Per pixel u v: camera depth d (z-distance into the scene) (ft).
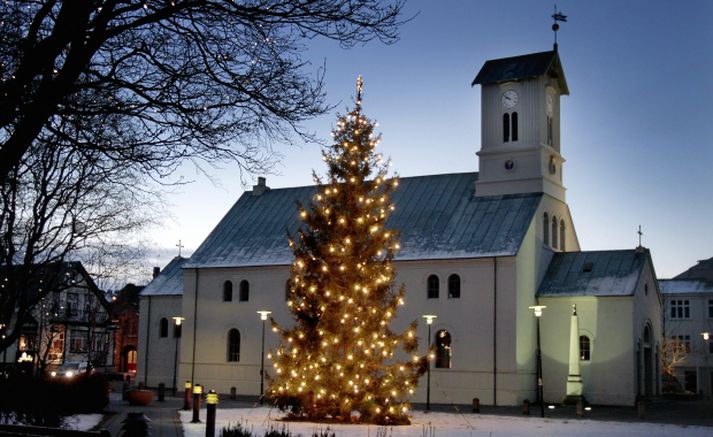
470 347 178.91
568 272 189.57
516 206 191.11
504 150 196.13
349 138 121.90
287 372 118.21
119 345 308.60
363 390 115.96
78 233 89.97
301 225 216.95
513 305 175.94
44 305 200.64
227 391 208.03
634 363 176.55
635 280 180.96
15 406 87.56
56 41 33.45
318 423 114.52
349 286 116.98
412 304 186.29
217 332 211.82
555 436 102.47
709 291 304.09
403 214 200.44
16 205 84.79
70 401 114.11
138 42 40.29
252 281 209.26
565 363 181.68
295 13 37.93
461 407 168.35
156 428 100.68
